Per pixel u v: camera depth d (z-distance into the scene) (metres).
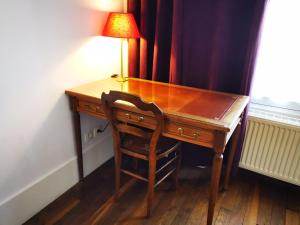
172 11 1.87
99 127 2.12
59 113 1.70
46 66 1.54
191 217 1.68
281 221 1.67
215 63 1.79
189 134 1.37
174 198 1.85
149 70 2.12
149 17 1.95
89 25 1.78
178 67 1.90
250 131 1.90
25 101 1.46
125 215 1.68
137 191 1.91
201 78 1.95
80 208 1.73
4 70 1.31
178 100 1.56
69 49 1.67
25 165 1.54
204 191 1.93
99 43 1.91
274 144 1.83
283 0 1.67
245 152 1.97
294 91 1.83
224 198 1.87
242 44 1.75
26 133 1.51
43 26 1.46
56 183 1.79
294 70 1.79
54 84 1.62
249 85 1.73
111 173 2.13
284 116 1.85
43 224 1.59
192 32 1.85
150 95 1.64
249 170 2.12
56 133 1.71
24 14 1.34
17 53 1.35
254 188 1.99
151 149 1.48
